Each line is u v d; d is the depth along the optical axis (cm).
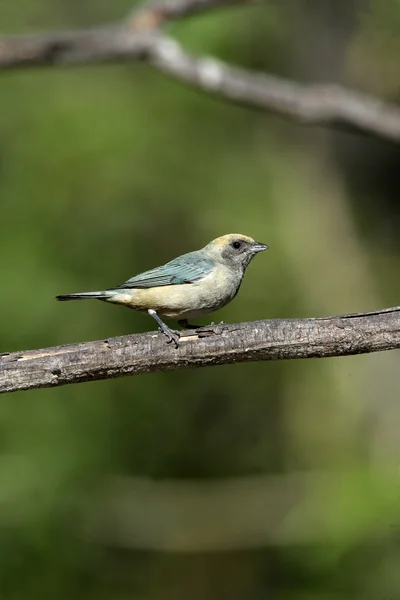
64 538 1316
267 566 1502
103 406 1393
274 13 1639
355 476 1286
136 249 1520
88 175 1523
